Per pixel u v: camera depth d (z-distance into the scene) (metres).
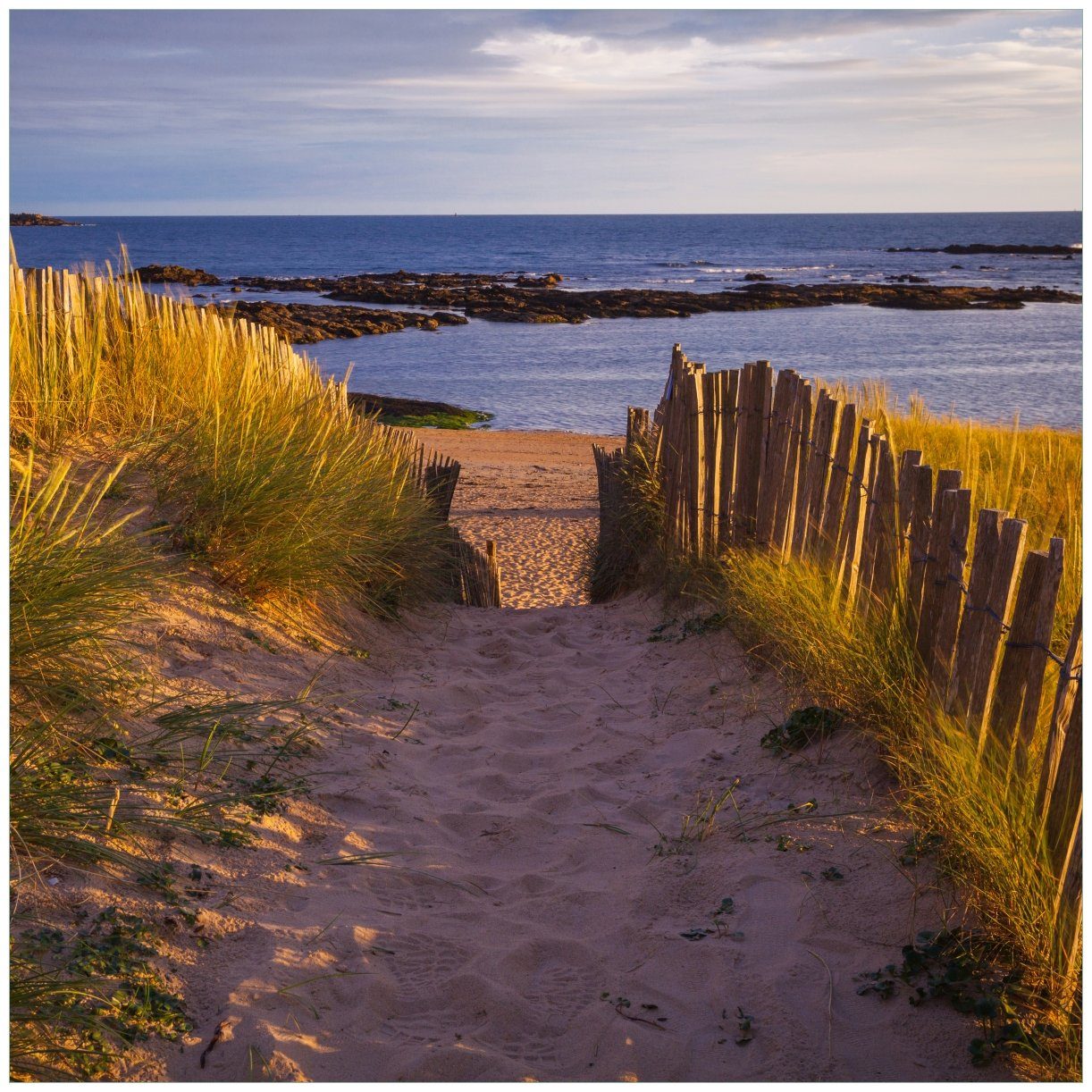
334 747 3.96
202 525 4.96
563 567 11.52
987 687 2.92
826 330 43.66
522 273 80.75
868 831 3.22
